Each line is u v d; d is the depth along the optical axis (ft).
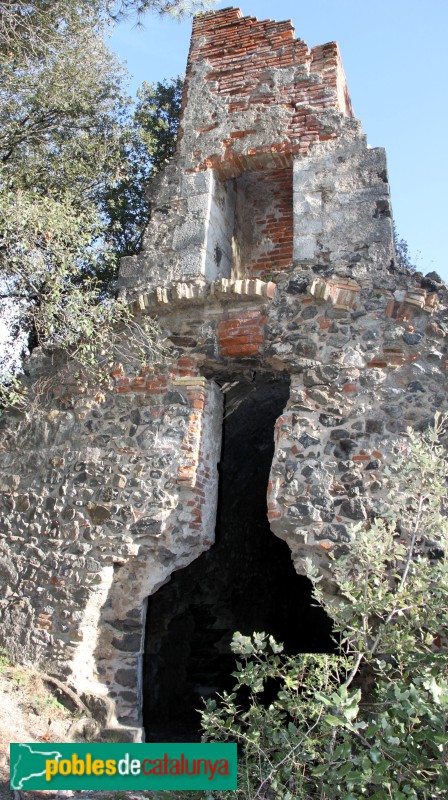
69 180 28.84
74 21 25.12
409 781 10.71
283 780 11.84
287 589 37.76
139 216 33.01
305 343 18.76
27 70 25.14
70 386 21.68
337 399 17.93
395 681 11.39
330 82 22.45
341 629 12.63
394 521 13.12
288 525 17.13
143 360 20.16
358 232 19.77
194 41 25.76
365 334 18.30
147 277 22.13
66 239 19.81
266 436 31.45
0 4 23.06
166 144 34.58
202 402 19.61
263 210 28.32
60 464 20.81
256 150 22.39
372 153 20.71
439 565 12.29
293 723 11.74
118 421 20.44
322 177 20.98
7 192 20.13
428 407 17.08
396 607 12.89
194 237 22.06
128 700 17.57
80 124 29.01
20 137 27.14
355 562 16.12
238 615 32.76
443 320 17.74
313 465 17.48
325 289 18.78
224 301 20.13
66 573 19.10
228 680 30.37
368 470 16.96
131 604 18.45
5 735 14.84
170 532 18.51
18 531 20.59
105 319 20.99
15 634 19.06
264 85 23.39
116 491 19.45
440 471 13.55
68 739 15.94
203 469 19.36
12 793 13.12
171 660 27.58
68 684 17.62
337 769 10.75
